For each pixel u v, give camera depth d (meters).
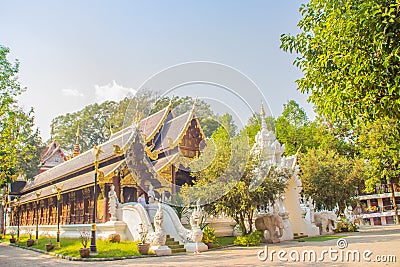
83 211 25.94
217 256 15.09
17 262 16.52
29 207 38.97
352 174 37.56
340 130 49.72
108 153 25.17
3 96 26.27
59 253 18.50
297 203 27.02
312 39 9.88
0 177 27.89
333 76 9.17
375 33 7.61
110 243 19.17
